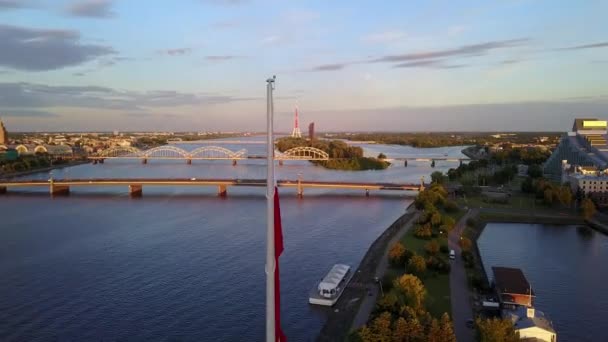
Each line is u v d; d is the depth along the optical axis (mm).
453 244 131625
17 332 80375
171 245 130750
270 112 23125
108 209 188750
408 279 83000
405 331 65812
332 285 92125
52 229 150875
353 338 69312
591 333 80438
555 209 183000
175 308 89438
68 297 94375
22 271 109250
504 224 166125
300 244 132500
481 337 65938
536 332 69250
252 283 101438
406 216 168125
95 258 119062
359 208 191500
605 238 145750
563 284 103500
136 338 78688
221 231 147750
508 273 92875
